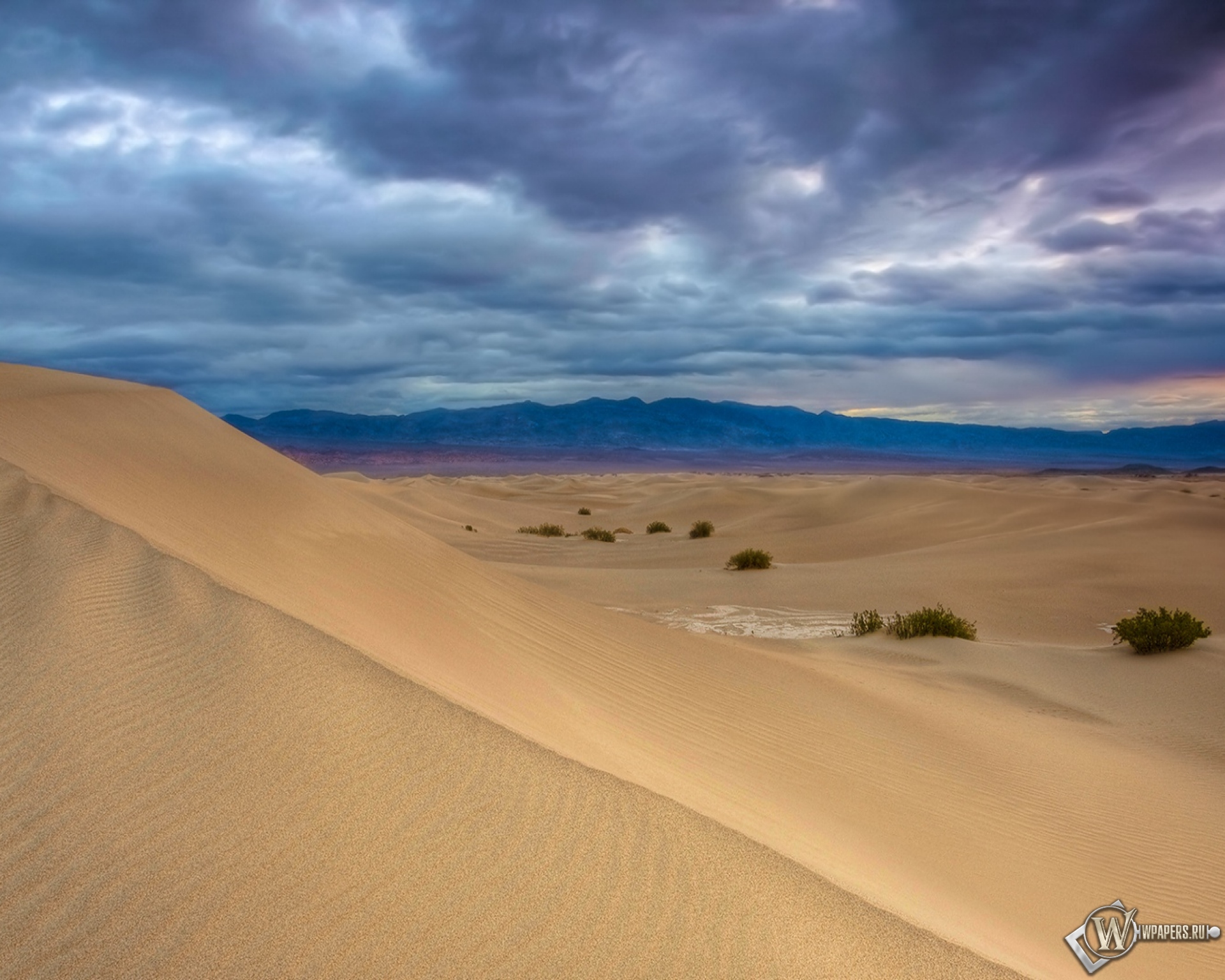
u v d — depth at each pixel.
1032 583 23.00
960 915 4.46
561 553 35.00
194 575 5.16
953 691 12.27
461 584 10.05
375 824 3.18
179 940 2.50
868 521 40.44
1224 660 13.69
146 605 4.68
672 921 2.90
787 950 2.84
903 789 7.30
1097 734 10.58
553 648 8.94
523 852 3.16
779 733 8.14
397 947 2.61
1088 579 23.30
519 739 3.96
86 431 9.61
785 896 3.12
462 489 91.38
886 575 24.62
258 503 9.68
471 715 4.08
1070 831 7.16
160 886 2.69
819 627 18.44
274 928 2.60
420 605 8.30
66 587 4.71
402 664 5.45
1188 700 12.05
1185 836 7.40
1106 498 41.12
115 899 2.61
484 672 6.68
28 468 7.29
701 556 33.06
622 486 100.62
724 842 3.41
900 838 5.98
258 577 6.83
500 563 28.80
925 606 20.83
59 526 5.74
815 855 4.41
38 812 2.94
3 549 5.27
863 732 8.95
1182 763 9.70
